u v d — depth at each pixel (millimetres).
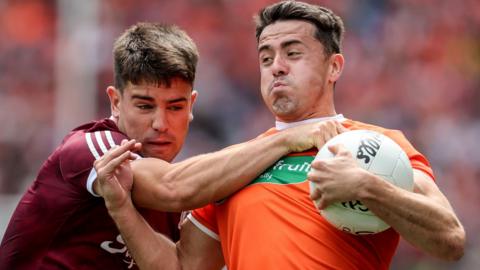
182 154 55750
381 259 16250
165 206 16828
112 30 57625
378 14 62156
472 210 55781
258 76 59719
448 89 60156
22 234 18078
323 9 17297
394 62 60875
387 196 14430
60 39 53500
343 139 15109
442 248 14836
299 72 16766
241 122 58000
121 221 16625
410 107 59500
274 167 16656
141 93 17406
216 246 17828
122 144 16641
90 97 51375
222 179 16531
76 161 17375
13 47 59156
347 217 14852
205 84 58688
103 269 17875
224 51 60344
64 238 17875
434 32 62031
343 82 60062
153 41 17688
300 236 15805
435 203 14969
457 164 57562
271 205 16188
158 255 17125
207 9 61719
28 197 18250
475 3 63250
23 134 54719
